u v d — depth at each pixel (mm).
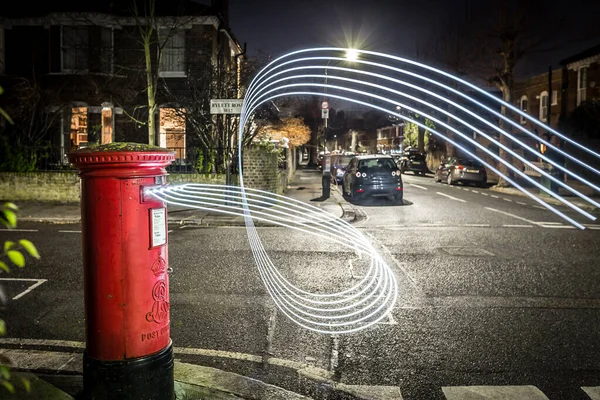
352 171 20141
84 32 24391
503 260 9555
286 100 25594
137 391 3730
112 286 3684
